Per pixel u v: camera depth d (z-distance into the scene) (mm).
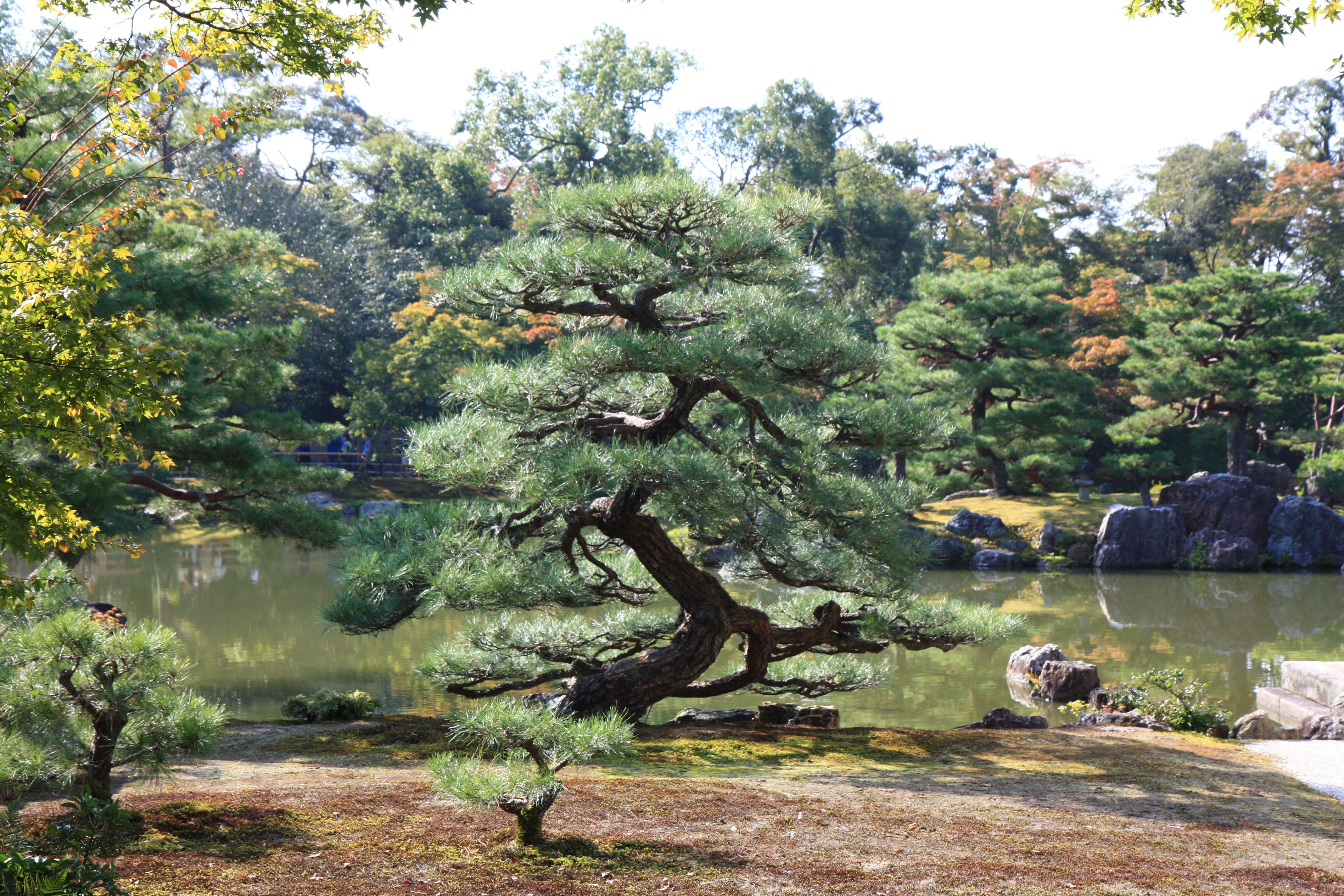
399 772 7473
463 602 8648
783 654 10945
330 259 48344
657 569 9688
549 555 9820
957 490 36031
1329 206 47469
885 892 4820
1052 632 20234
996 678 15984
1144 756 8953
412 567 8586
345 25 6047
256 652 17016
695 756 8578
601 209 8750
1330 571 29266
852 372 8805
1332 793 7801
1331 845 6074
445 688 10523
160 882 4605
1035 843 5781
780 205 9148
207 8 5605
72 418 4695
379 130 60344
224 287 14016
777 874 5043
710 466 8391
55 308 4414
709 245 8883
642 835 5703
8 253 4367
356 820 5828
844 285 52000
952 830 6039
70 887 3895
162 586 24359
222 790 6605
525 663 10617
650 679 9555
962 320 34375
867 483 9570
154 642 5812
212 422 16469
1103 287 44688
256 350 16547
